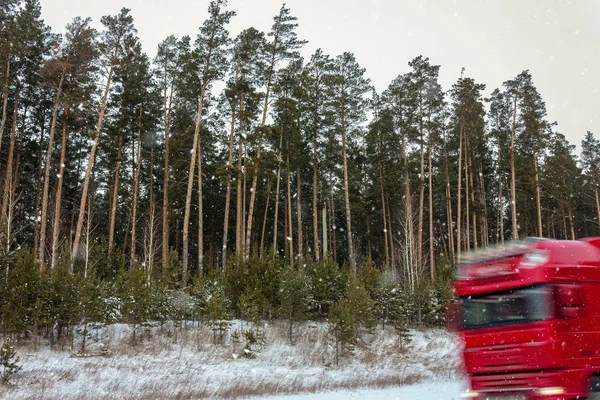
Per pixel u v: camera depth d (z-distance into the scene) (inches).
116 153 1584.6
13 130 1347.2
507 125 1696.6
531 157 1619.1
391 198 2068.2
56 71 1166.3
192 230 2119.8
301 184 2086.6
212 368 714.8
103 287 812.6
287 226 2118.6
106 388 589.3
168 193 1551.4
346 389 627.2
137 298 804.0
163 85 1572.3
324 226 1460.4
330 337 881.5
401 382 685.3
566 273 318.0
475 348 347.9
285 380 676.7
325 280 1045.2
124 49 1219.9
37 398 530.0
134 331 791.7
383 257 2256.4
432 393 553.0
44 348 709.3
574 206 2038.6
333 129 1567.4
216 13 1337.4
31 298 724.0
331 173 1991.9
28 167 1706.4
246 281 975.6
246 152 1469.0
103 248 1122.0
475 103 1678.2
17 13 1311.5
